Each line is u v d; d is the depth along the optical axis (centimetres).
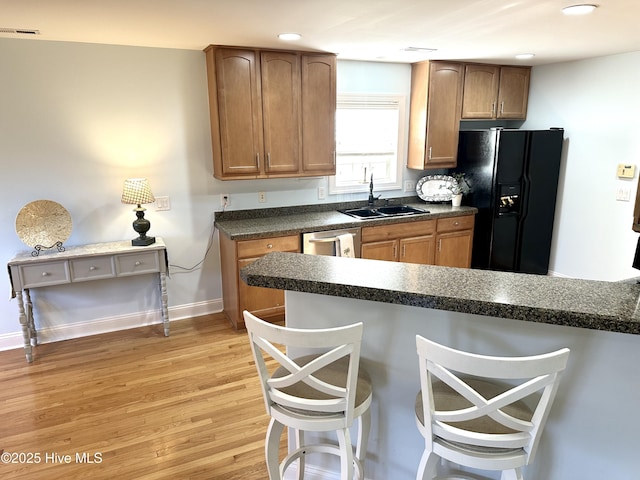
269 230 352
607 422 151
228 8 232
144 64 341
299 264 192
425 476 148
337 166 436
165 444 232
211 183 381
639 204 166
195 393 278
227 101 342
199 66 357
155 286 377
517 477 141
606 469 155
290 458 177
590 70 407
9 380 293
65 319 352
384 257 404
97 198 346
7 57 304
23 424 248
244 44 331
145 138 352
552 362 123
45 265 307
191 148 368
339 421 153
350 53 376
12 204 322
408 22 265
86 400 271
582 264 438
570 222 443
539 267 460
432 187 470
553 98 446
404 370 178
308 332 139
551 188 442
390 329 176
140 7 229
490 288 159
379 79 432
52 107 321
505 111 464
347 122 431
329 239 370
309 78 368
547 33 297
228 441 234
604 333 145
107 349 336
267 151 364
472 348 165
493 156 414
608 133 399
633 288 160
